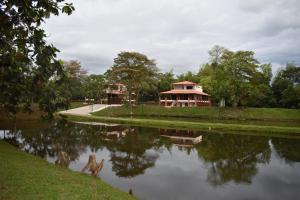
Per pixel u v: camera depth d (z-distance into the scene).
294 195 14.94
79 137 32.12
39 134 32.72
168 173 18.66
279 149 27.69
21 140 28.36
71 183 11.91
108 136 33.97
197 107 67.31
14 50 9.52
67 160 17.64
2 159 14.49
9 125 39.06
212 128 41.78
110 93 88.31
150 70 75.38
